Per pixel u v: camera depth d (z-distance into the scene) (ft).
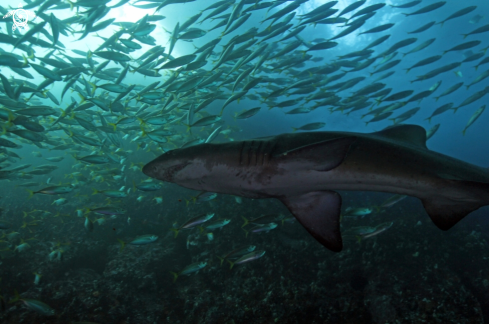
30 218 36.35
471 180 7.41
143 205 37.81
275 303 19.76
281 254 25.22
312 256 25.68
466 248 26.45
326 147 6.39
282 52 31.27
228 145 7.10
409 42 36.91
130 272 24.84
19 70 28.45
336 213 8.29
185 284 25.73
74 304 19.52
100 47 27.81
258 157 6.98
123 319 19.97
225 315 20.56
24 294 20.51
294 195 7.84
